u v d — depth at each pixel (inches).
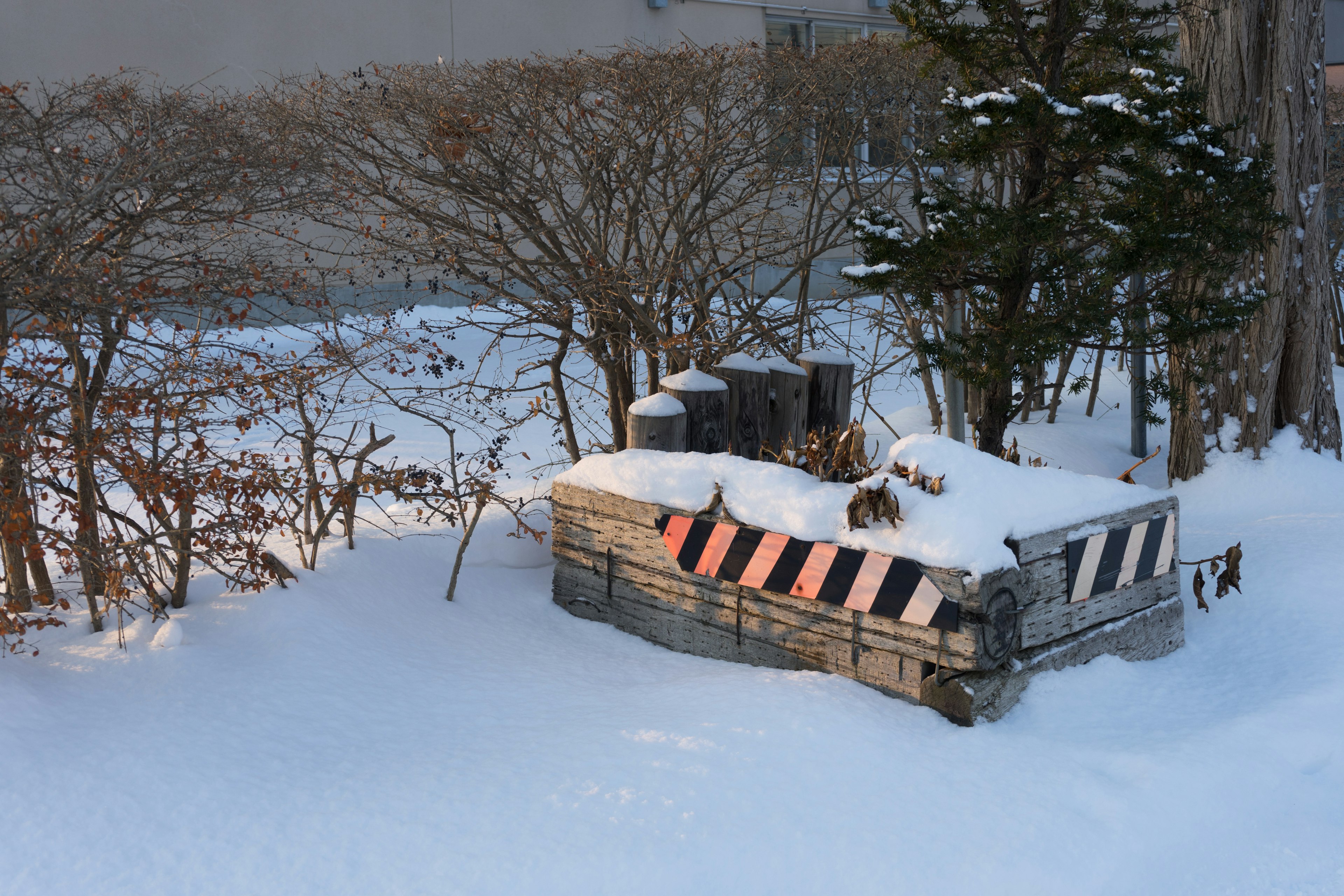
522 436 344.2
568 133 233.0
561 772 123.7
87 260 145.2
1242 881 111.8
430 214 228.7
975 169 259.4
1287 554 204.7
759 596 160.4
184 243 173.9
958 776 123.2
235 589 170.4
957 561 135.3
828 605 151.3
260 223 203.0
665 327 250.4
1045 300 208.2
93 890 103.3
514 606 191.8
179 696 140.0
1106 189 214.8
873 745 129.5
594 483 182.5
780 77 257.9
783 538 154.6
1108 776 124.7
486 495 188.4
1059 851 109.8
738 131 256.1
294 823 114.2
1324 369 287.1
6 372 142.9
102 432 143.0
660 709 142.8
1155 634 162.6
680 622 171.6
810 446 165.9
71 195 140.3
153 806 116.4
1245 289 276.1
